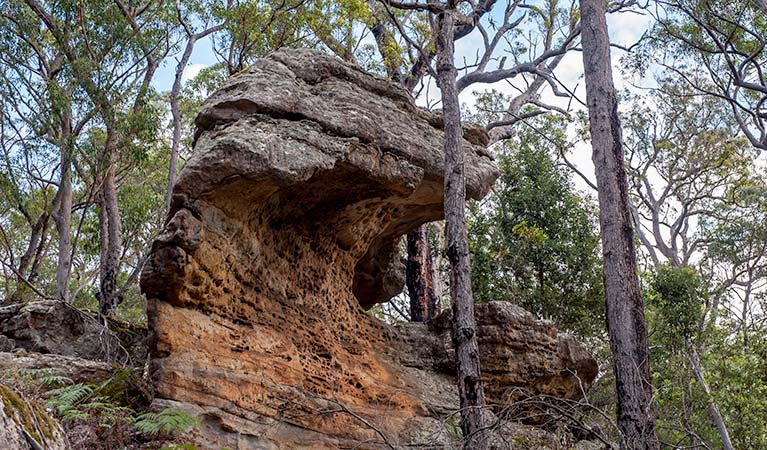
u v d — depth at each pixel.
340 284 14.80
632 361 12.43
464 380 11.25
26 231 29.36
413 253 23.09
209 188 11.27
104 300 20.44
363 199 13.71
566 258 23.62
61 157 21.47
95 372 11.82
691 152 32.44
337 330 14.27
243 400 11.31
